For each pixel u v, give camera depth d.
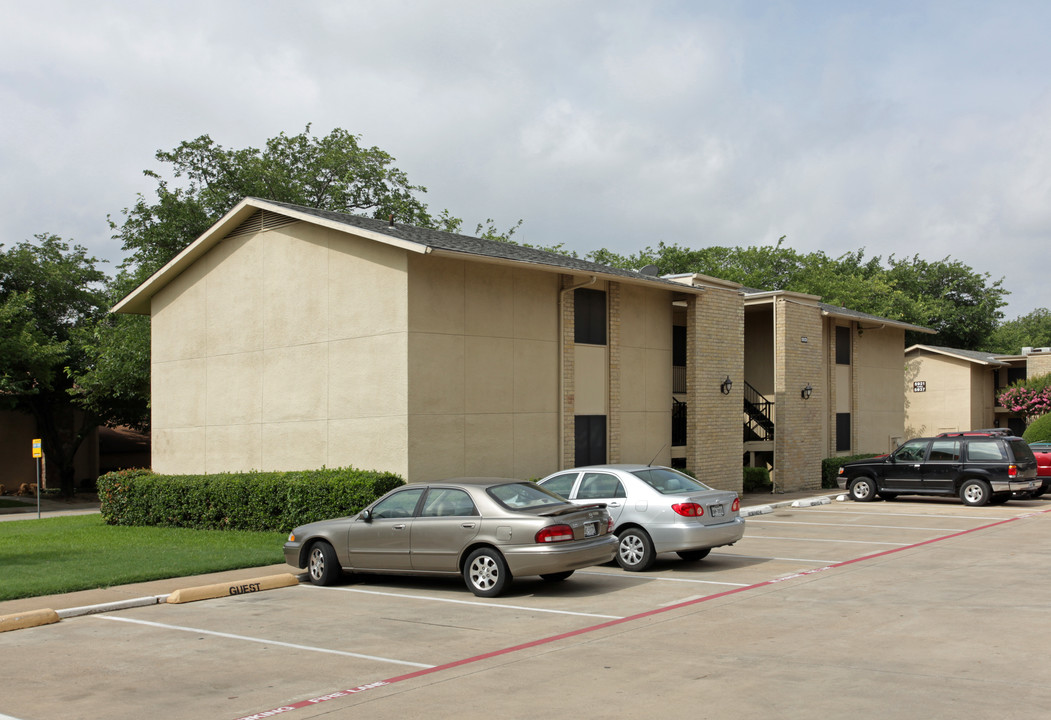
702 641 9.10
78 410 42.47
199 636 9.95
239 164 39.31
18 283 39.34
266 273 21.39
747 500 25.95
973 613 10.24
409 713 6.92
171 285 24.00
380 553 12.84
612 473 14.53
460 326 19.19
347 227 19.02
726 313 26.23
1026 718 6.45
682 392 28.00
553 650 8.87
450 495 12.62
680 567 14.30
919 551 15.55
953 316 67.19
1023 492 25.98
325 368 19.89
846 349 34.41
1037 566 13.66
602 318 22.91
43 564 14.75
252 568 14.63
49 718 7.03
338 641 9.54
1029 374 44.06
